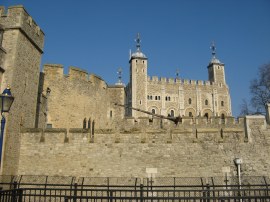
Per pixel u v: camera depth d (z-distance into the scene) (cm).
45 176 1540
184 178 1516
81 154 1573
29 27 1703
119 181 1527
